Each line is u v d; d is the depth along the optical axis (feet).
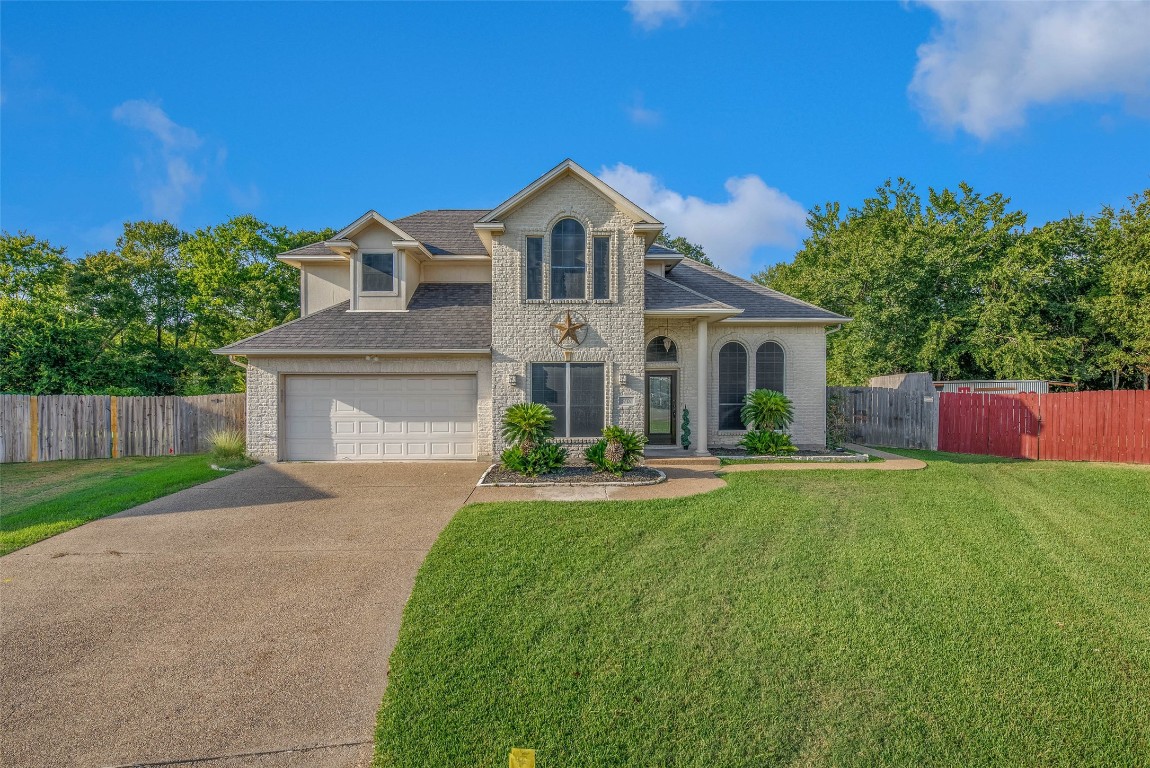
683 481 38.22
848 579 20.51
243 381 87.66
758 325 53.57
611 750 12.16
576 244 43.98
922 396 58.08
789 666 15.07
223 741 12.54
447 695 13.96
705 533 25.84
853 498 32.37
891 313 82.07
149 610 18.78
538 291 44.11
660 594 19.33
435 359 47.34
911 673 14.73
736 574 21.02
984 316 80.33
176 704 13.80
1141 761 11.89
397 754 12.05
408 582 21.07
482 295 53.78
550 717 13.15
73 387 58.85
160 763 11.91
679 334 51.98
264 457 46.98
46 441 51.49
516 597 19.19
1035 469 43.01
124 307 90.53
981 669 14.88
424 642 16.34
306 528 27.76
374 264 51.34
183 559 23.50
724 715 13.21
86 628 17.54
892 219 97.50
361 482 38.55
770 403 50.21
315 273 55.62
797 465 44.93
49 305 81.41
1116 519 28.37
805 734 12.62
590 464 42.06
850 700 13.71
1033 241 85.46
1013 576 20.77
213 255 101.60
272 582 21.08
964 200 97.45
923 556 22.82
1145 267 75.66
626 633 16.78
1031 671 14.82
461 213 64.64
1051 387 80.64
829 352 96.43
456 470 43.11
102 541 25.81
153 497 34.04
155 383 74.64
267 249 106.42
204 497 34.32
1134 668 14.97
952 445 56.18
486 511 29.68
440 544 24.54
